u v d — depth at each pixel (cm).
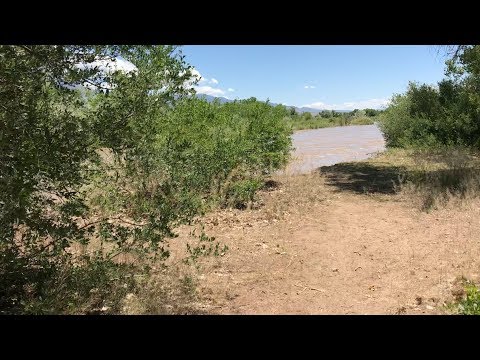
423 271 562
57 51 355
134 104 394
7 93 344
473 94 1549
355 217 831
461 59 1148
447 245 652
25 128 347
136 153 422
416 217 811
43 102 375
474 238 673
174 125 737
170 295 474
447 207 845
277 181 1075
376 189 1066
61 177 367
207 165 859
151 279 497
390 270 573
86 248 541
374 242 688
